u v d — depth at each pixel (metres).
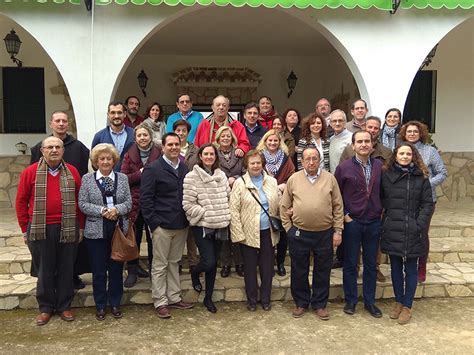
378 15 4.62
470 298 4.01
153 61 7.99
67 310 3.47
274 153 3.92
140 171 3.67
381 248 3.51
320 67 8.34
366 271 3.61
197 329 3.33
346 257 3.59
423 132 3.78
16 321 3.45
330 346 3.08
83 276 4.08
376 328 3.37
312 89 8.38
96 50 4.39
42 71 6.41
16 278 4.05
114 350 3.01
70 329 3.31
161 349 3.03
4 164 6.18
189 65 8.09
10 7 4.30
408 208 3.38
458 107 6.88
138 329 3.32
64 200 3.25
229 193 3.62
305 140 4.05
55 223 3.27
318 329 3.35
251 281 3.65
